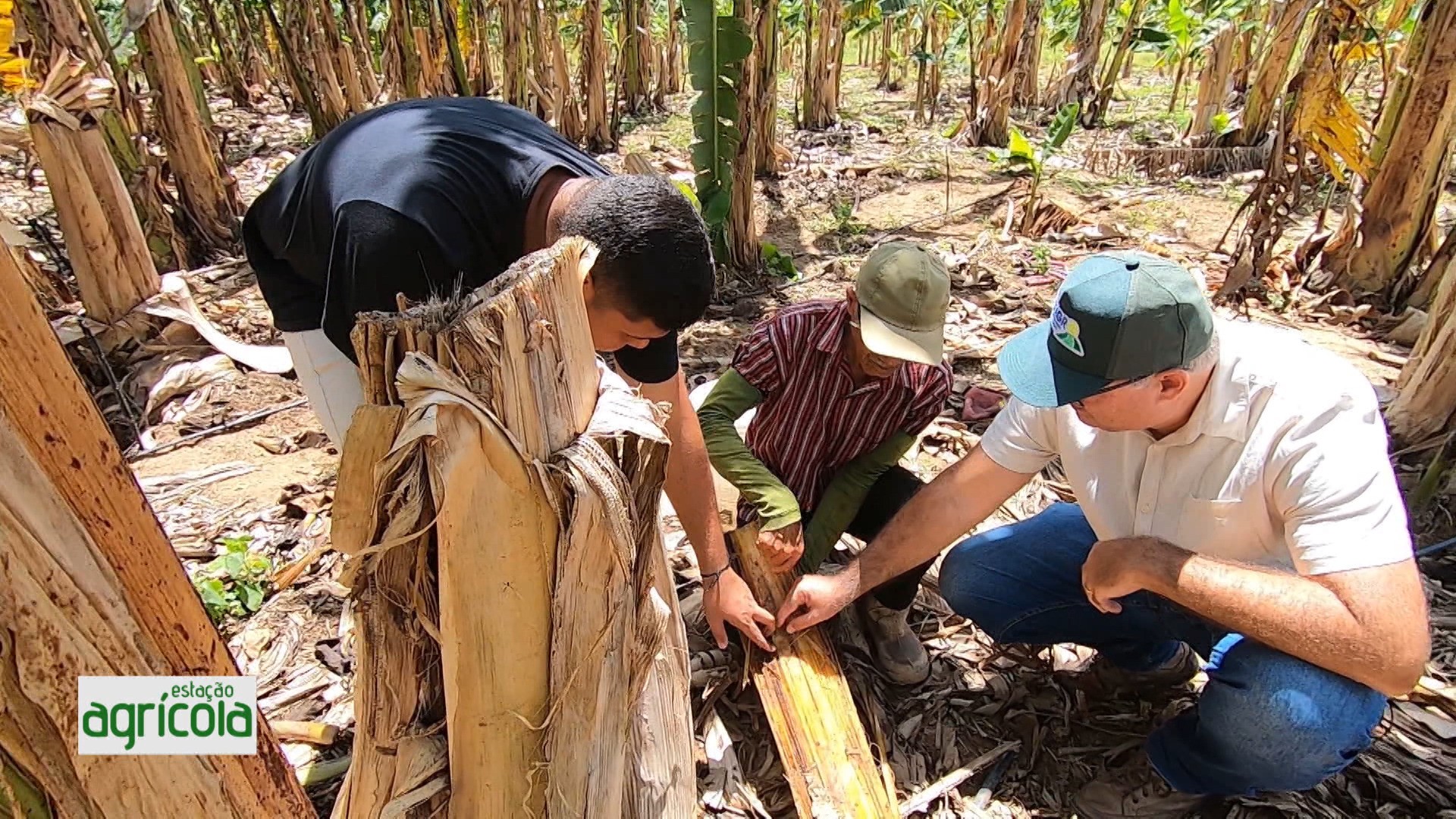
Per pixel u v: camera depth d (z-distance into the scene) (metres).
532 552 1.11
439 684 1.27
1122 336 1.46
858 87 10.06
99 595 0.80
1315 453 1.51
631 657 1.32
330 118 6.68
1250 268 4.27
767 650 2.01
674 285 1.27
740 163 4.47
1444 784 1.91
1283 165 4.12
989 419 3.32
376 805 1.32
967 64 10.49
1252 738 1.63
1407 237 4.12
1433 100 3.85
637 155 3.52
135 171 4.37
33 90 3.27
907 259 1.93
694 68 4.00
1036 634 2.14
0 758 0.80
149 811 0.91
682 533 2.69
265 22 8.97
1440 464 2.61
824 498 2.27
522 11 7.11
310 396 1.84
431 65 7.07
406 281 1.44
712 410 2.15
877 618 2.22
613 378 1.22
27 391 0.71
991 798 1.97
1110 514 1.82
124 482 0.80
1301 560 1.54
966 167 6.64
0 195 5.64
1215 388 1.57
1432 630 2.31
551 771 1.26
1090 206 5.66
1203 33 6.89
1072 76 8.09
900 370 2.08
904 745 2.10
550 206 1.49
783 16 7.75
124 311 3.66
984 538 2.15
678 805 1.59
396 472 1.02
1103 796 1.94
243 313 4.12
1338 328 4.14
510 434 1.03
